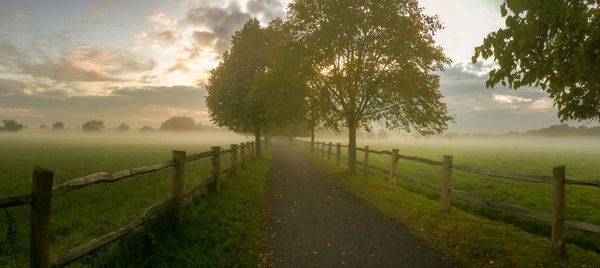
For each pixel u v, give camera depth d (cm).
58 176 1376
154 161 2173
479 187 1150
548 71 437
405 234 547
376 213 702
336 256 448
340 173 1370
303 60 1203
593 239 527
